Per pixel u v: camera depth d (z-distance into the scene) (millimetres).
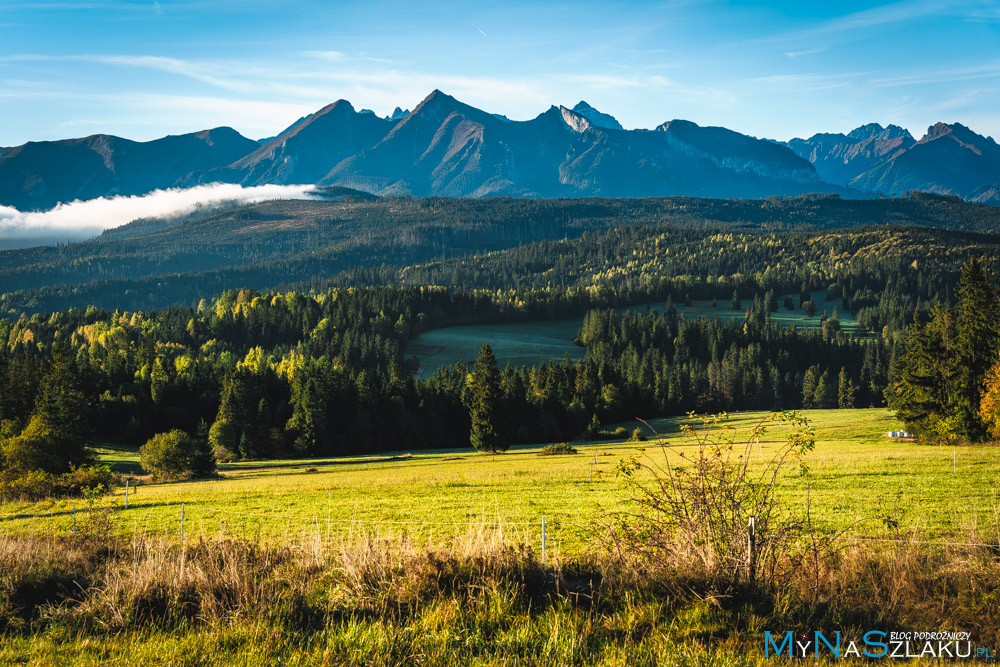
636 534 9812
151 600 9242
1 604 9570
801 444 9344
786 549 9367
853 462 33875
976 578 8953
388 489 34625
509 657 7172
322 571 10367
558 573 9297
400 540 10977
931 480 26484
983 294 50406
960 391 50281
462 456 70438
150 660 7449
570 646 7332
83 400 78688
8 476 38094
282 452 88125
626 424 108625
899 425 66812
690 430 9875
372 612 8750
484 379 74000
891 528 11023
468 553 9836
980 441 49469
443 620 8195
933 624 7930
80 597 10102
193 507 29203
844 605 8234
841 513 18469
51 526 23922
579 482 33688
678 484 9469
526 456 63094
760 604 8133
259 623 8297
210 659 7418
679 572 8719
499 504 26203
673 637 7602
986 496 21328
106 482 40344
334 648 7500
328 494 33094
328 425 91688
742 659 7027
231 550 11234
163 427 97750
